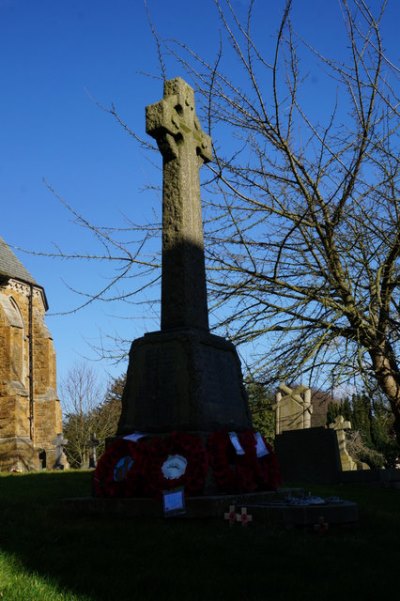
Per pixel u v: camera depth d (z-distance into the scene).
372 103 9.87
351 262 10.57
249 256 10.59
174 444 6.34
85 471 14.31
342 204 10.07
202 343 7.18
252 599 3.99
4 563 4.66
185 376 6.93
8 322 33.66
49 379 36.78
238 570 4.56
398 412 11.12
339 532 6.00
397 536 5.89
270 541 5.24
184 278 7.48
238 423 7.42
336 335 10.54
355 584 4.29
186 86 8.54
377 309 10.08
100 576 4.38
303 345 10.52
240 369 7.87
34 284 37.56
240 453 6.64
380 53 9.44
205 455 6.31
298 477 14.12
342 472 13.96
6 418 32.44
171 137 8.00
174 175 7.93
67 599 3.90
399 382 10.81
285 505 6.06
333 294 10.72
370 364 10.28
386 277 10.16
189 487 6.13
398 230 9.62
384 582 4.34
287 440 14.52
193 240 7.75
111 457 6.59
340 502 6.53
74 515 6.40
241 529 5.59
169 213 7.81
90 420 49.19
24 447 32.16
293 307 10.76
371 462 30.83
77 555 4.86
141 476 6.33
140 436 6.66
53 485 10.21
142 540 5.24
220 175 10.63
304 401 17.80
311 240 10.49
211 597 4.02
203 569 4.55
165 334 7.23
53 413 36.06
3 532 5.61
